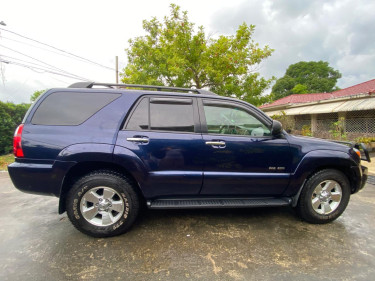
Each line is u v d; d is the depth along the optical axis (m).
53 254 2.11
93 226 2.38
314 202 2.76
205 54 7.86
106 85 2.66
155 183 2.45
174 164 2.46
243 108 2.75
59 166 2.25
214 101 2.71
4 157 9.26
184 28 7.91
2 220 2.86
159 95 2.60
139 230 2.59
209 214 3.06
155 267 1.94
